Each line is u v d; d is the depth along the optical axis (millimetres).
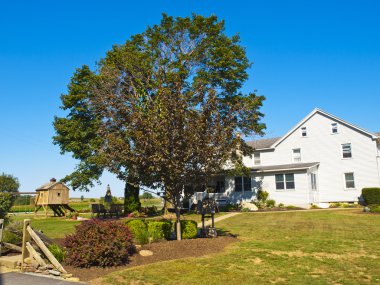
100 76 27609
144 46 31422
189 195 14297
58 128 31547
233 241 14156
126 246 10539
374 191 30594
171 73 25844
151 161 12867
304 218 22328
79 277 8938
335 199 35000
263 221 21625
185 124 13273
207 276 8781
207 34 31469
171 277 8719
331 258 10672
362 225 18281
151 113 13383
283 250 11953
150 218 28000
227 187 37281
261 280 8430
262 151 39719
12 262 10000
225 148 13750
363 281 8297
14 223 13578
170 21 31719
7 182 51250
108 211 29688
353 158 34438
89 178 30812
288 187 34250
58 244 11852
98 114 27703
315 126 36906
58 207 35062
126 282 8367
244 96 30312
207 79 28984
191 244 12703
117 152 13305
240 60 31344
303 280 8398
